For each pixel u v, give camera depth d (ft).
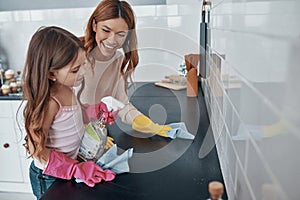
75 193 2.43
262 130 1.41
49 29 2.89
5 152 7.04
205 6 5.21
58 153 2.88
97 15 3.75
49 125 2.93
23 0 7.50
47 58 2.77
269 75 1.30
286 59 1.08
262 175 1.42
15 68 7.96
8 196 7.38
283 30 1.12
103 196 2.37
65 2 7.40
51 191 2.47
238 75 2.08
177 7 6.85
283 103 1.11
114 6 3.76
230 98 2.45
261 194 1.43
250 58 1.70
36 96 2.82
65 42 2.84
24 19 7.60
